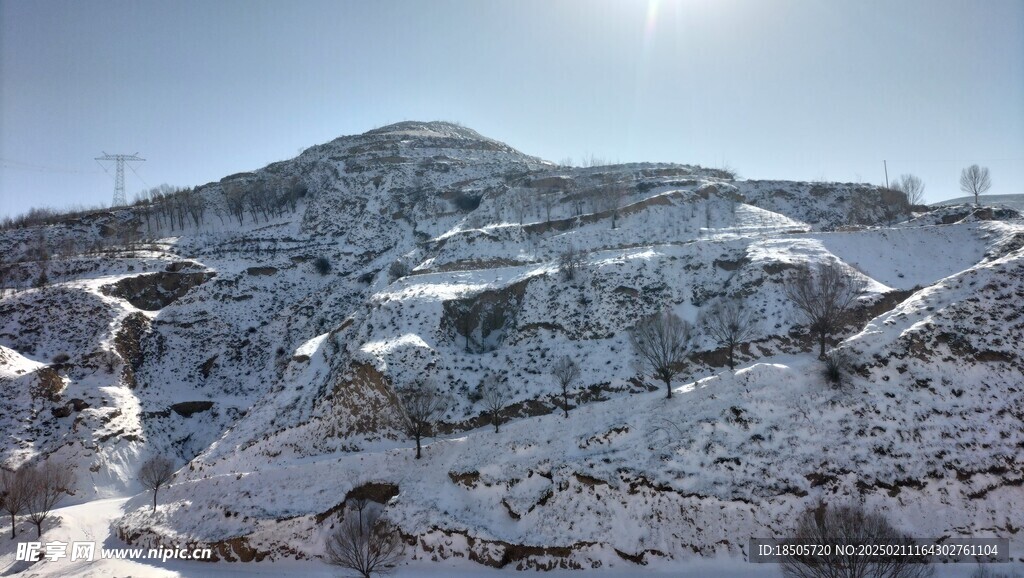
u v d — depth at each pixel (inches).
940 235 2409.0
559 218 3659.0
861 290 2031.3
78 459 2064.5
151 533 1679.4
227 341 2977.4
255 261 3718.0
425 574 1400.1
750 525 1305.4
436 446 1797.5
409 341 2198.6
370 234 4338.1
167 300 3262.8
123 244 4065.0
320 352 2564.0
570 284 2456.9
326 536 1561.3
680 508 1363.2
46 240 4173.2
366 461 1780.3
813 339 1897.1
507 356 2215.8
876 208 3774.6
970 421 1421.0
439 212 4409.5
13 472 1914.4
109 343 2573.8
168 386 2623.0
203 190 5452.8
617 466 1475.1
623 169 4699.8
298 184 5413.4
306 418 2054.6
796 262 2225.6
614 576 1300.4
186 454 2310.5
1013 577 1125.1
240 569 1529.3
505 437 1749.5
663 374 1700.3
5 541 1715.1
